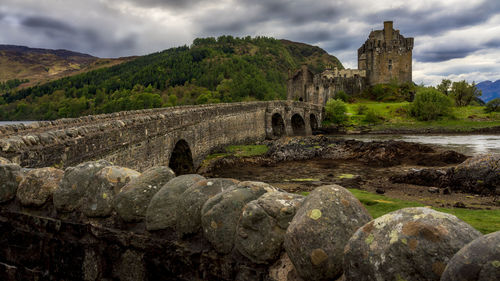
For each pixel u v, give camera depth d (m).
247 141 50.91
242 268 2.62
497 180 17.92
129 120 14.80
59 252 3.66
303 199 2.68
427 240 1.79
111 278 3.36
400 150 34.31
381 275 1.85
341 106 88.75
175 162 27.78
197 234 2.94
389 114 88.69
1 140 7.43
